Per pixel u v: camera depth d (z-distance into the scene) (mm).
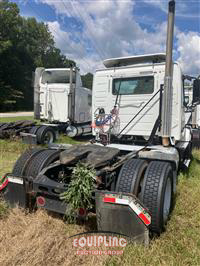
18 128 8398
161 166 2734
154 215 2492
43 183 2686
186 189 3906
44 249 2225
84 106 10398
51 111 9602
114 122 4785
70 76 9094
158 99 4305
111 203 2318
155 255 2207
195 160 6074
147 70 4383
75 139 10008
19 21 44094
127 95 4648
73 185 2412
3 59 38594
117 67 4723
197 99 4789
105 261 2139
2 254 2160
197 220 2910
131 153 3357
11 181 2982
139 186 2693
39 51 52281
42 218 2791
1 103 36062
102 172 2639
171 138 4215
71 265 2076
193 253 2240
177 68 4070
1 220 2811
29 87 44281
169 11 3592
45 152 3408
